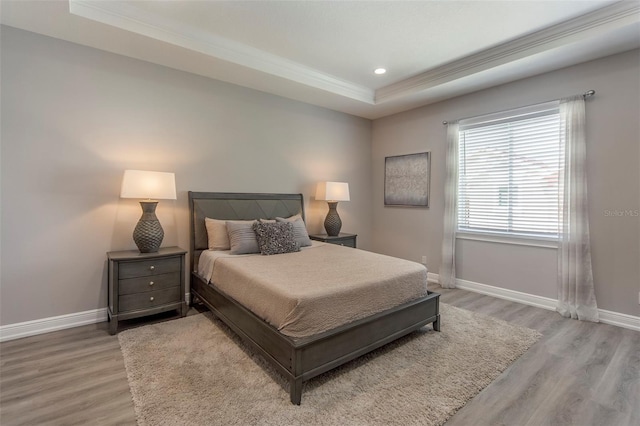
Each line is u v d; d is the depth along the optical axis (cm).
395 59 348
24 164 263
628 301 289
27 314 266
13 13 237
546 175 345
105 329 280
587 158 309
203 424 163
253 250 332
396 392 192
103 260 301
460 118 415
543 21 270
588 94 305
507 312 330
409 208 486
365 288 226
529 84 350
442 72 369
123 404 179
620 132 291
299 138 448
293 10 257
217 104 370
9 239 258
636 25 242
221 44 309
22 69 260
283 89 397
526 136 359
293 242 346
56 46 274
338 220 459
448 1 243
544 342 259
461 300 371
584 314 305
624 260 291
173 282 300
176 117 341
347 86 421
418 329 281
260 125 407
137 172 286
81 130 288
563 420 169
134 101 315
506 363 226
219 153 374
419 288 270
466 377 208
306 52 333
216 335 267
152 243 297
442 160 440
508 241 374
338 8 254
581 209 308
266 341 206
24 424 163
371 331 224
